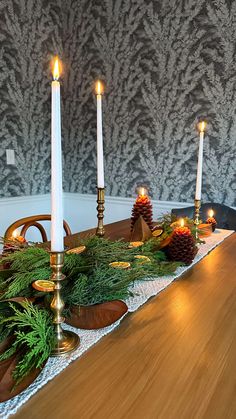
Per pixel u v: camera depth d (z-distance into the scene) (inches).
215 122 91.4
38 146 109.8
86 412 16.6
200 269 38.8
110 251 32.5
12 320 20.4
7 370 18.2
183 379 19.3
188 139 96.0
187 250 39.2
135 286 32.8
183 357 21.4
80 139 116.3
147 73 99.3
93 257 30.0
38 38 103.8
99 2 104.3
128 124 105.4
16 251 30.3
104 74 107.3
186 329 25.0
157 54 96.9
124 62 102.8
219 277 36.2
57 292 21.8
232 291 32.3
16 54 97.0
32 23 101.0
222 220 82.7
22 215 106.0
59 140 21.8
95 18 106.0
